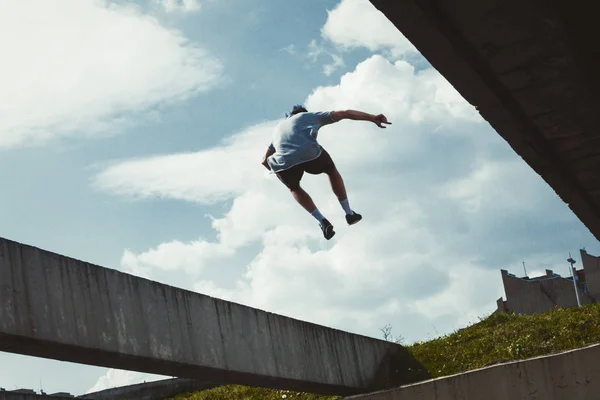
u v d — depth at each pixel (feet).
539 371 34.71
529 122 15.93
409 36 12.73
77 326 24.63
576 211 21.02
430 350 44.27
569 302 115.34
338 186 30.32
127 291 26.76
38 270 23.93
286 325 34.12
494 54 13.35
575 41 13.03
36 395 41.45
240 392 48.32
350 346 38.83
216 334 29.96
